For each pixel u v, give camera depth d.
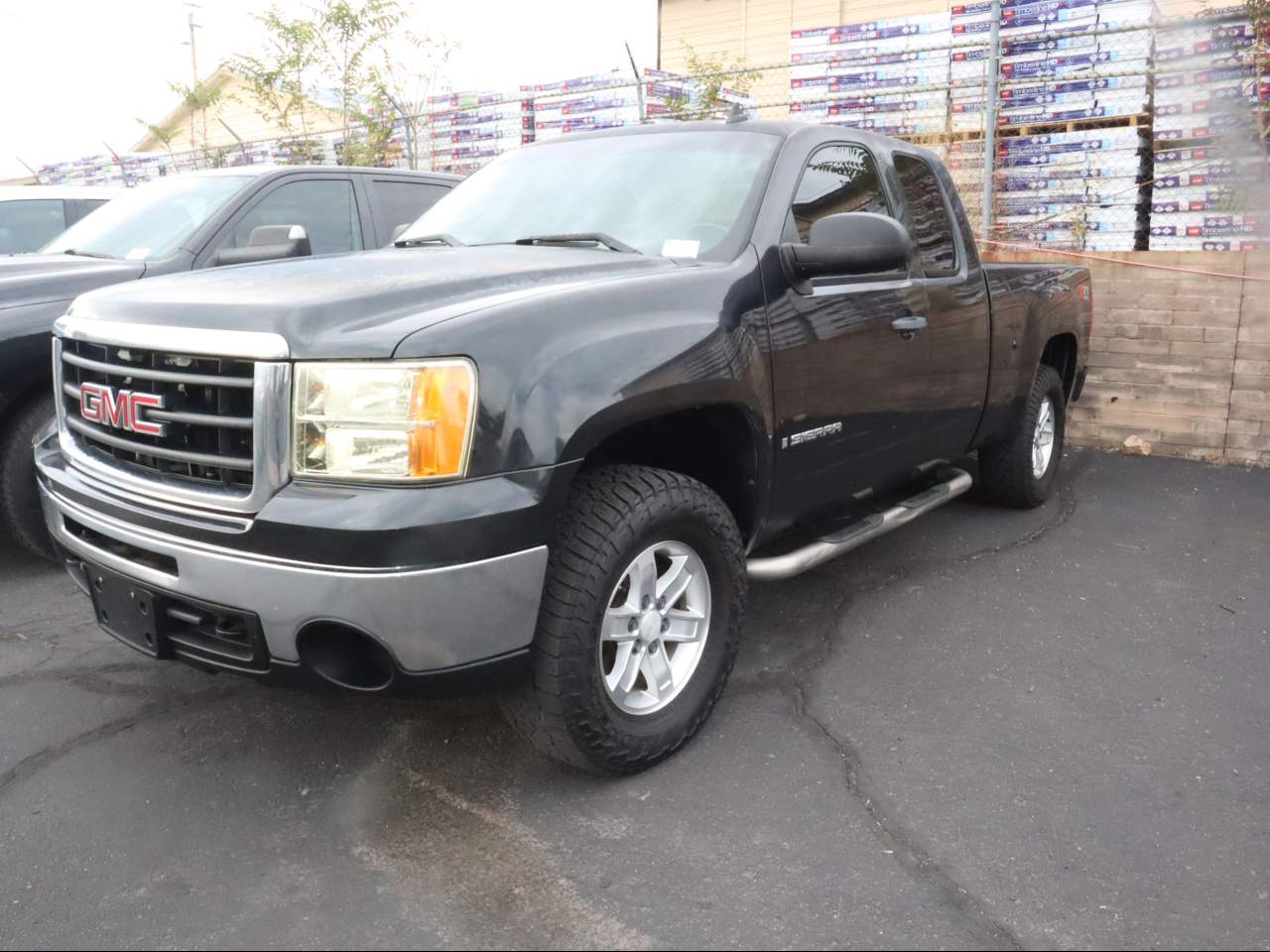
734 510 3.33
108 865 2.47
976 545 5.01
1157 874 2.46
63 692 3.36
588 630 2.60
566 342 2.58
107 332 2.71
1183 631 3.96
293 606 2.34
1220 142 6.61
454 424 2.35
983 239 7.38
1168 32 6.62
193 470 2.55
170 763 2.94
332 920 2.27
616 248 3.33
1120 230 7.00
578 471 2.78
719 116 9.20
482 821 2.65
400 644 2.34
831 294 3.53
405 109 10.56
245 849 2.53
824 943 2.21
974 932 2.24
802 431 3.39
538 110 9.84
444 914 2.29
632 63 8.62
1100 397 7.15
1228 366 6.68
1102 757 3.01
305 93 12.05
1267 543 5.06
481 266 2.97
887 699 3.37
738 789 2.82
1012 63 7.34
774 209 3.39
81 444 2.94
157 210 5.62
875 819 2.68
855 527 3.83
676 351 2.80
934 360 4.15
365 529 2.26
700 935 2.23
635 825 2.64
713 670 3.07
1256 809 2.74
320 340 2.39
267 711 3.24
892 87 7.90
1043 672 3.58
